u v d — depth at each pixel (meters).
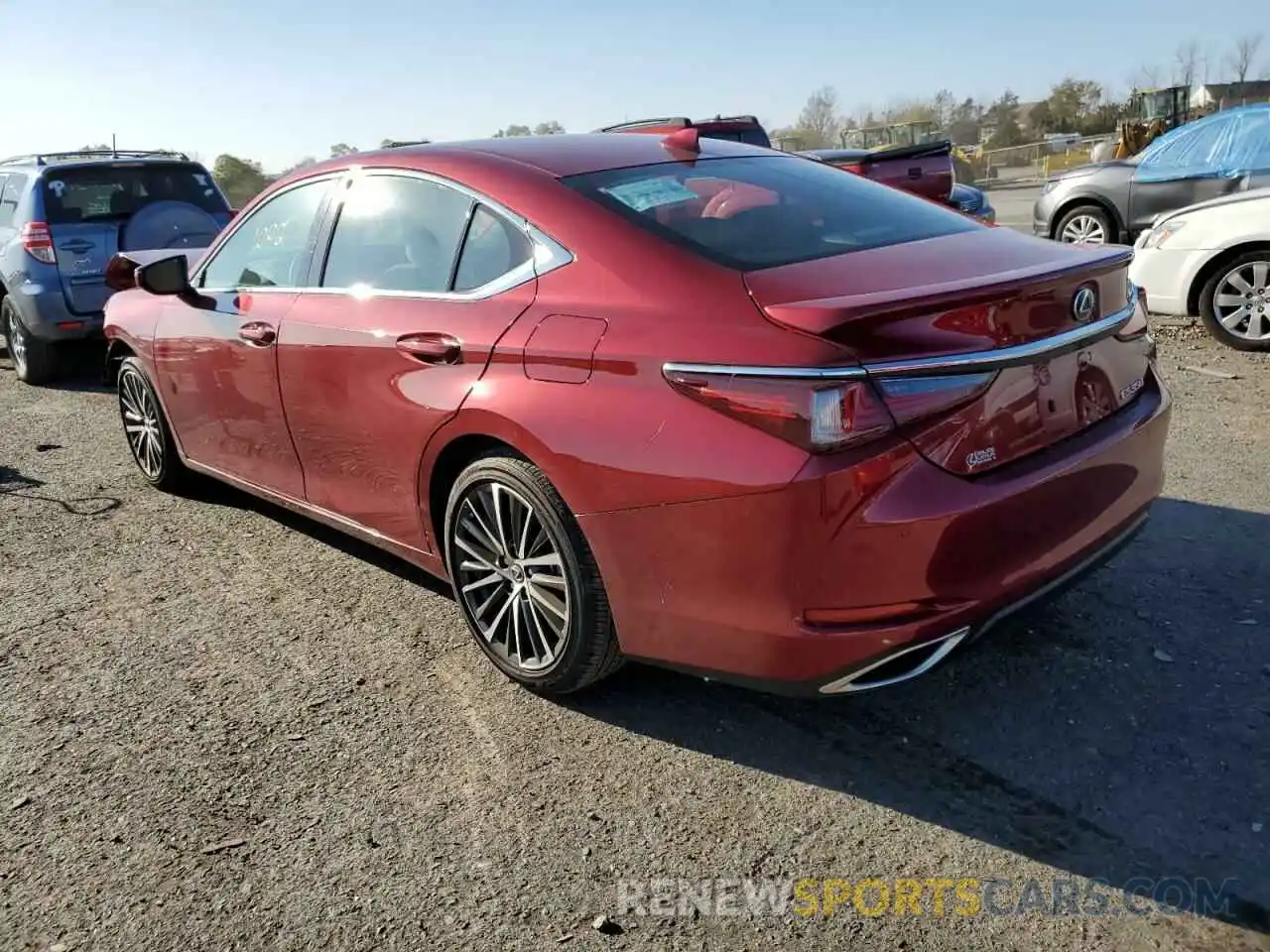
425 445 3.40
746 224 3.10
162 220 7.98
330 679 3.50
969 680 3.27
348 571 4.40
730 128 11.38
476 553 3.36
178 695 3.44
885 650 2.51
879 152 11.80
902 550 2.45
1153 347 3.29
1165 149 10.29
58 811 2.85
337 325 3.72
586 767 2.96
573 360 2.88
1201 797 2.68
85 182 8.25
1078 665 3.31
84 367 9.21
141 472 5.85
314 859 2.63
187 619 4.00
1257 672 3.21
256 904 2.48
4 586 4.36
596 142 3.77
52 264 7.95
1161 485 3.22
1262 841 2.52
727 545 2.58
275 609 4.06
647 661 2.96
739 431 2.53
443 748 3.08
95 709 3.37
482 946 2.33
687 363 2.62
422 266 3.53
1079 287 2.78
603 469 2.78
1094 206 10.84
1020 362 2.61
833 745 3.01
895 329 2.44
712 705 3.25
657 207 3.15
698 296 2.74
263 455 4.38
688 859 2.58
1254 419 5.71
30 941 2.39
